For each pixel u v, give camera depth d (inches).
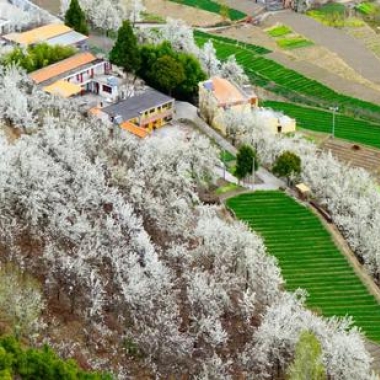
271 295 5772.6
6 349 4313.5
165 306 5310.0
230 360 5108.3
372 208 7165.4
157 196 6628.9
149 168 6894.7
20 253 5442.9
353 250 6909.5
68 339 5017.2
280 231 7121.1
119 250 5531.5
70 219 5743.1
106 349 5054.1
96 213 5994.1
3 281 4874.5
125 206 5964.6
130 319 5241.1
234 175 7731.3
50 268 5290.4
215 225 6058.1
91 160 6766.7
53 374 4286.4
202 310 5315.0
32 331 4817.9
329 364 5172.2
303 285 6560.0
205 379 4889.3
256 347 5182.1
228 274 5733.3
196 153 7411.4
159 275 5418.3
